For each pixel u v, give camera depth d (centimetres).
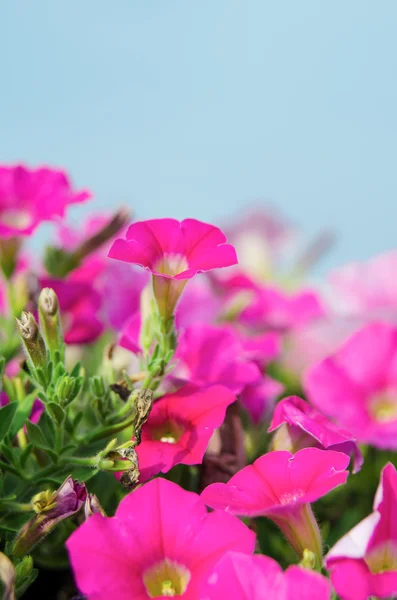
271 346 90
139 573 68
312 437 74
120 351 84
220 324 97
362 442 89
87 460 73
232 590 66
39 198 85
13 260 85
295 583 65
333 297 110
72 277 95
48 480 74
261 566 66
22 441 77
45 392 74
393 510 67
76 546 68
